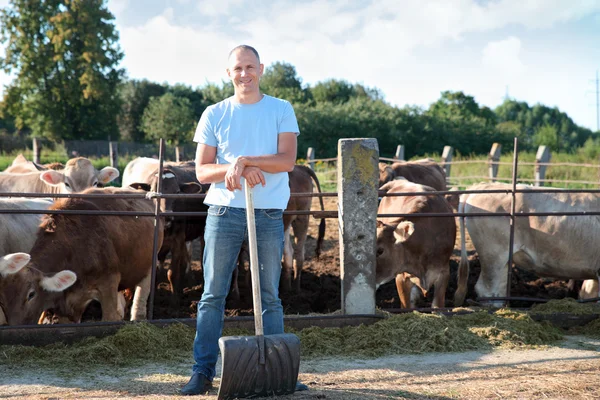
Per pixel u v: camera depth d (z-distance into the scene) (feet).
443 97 191.62
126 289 21.01
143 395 12.50
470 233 24.38
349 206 18.08
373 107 145.07
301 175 30.86
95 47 136.26
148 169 31.17
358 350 16.58
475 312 18.93
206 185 29.35
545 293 27.12
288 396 12.12
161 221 21.07
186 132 164.55
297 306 25.31
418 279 23.41
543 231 23.06
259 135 12.55
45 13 137.69
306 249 36.63
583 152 98.73
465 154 141.38
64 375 14.01
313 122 138.31
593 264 23.30
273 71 241.96
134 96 191.01
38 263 16.26
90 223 17.67
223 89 192.65
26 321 15.74
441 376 14.17
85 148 99.09
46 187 30.25
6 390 12.82
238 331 17.54
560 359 15.78
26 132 158.61
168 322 17.31
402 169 39.81
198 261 34.19
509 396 12.70
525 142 148.25
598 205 23.25
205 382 12.60
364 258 18.20
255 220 12.33
